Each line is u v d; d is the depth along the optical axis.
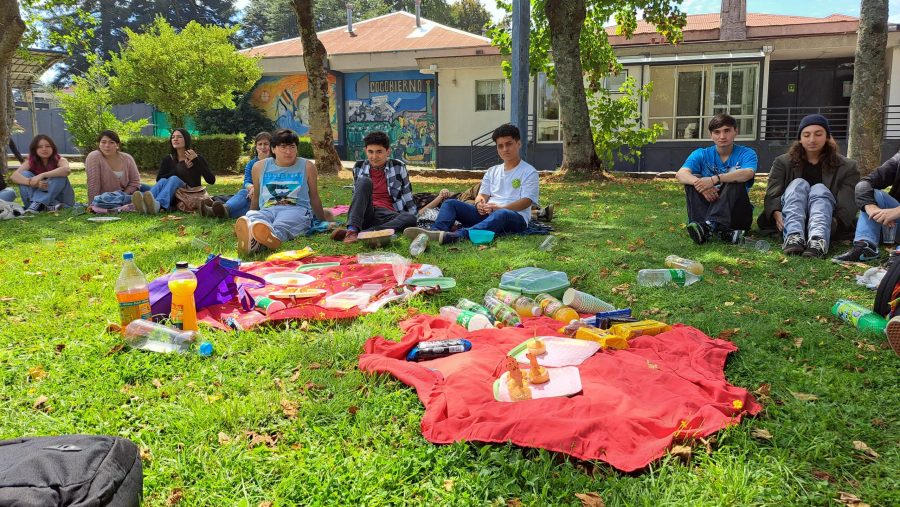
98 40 45.84
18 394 2.75
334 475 2.12
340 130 25.34
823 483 2.06
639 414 2.42
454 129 21.83
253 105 26.42
